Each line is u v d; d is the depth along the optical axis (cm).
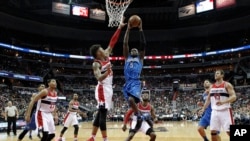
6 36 4334
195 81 4534
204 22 4644
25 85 4153
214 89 614
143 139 1080
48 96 657
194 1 4294
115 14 1541
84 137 1212
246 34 4447
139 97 509
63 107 3628
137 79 516
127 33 522
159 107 3897
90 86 4484
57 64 4659
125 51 528
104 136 487
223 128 604
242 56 4434
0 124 1719
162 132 1494
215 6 3909
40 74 4259
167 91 4462
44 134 647
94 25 4788
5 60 4078
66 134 1397
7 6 4059
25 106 3334
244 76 4119
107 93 490
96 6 4625
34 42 4659
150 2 3944
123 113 3528
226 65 4509
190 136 1237
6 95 3444
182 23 4778
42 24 4562
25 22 4412
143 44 526
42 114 652
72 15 4272
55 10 4144
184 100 4066
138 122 547
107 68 480
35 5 4166
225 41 4672
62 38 4816
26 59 4362
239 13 4266
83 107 3828
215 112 611
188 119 3453
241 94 3688
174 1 4162
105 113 491
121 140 1090
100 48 484
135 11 4362
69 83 4569
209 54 4631
